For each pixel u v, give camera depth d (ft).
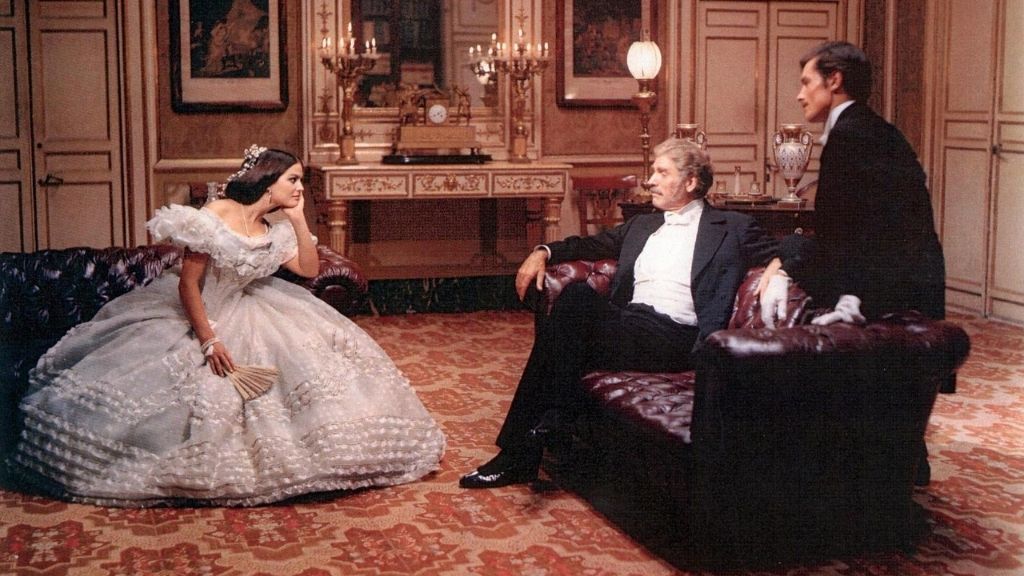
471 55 23.31
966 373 17.08
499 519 10.61
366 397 11.44
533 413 11.52
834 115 10.44
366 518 10.59
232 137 22.68
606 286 12.69
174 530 10.22
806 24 25.13
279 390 11.23
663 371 11.66
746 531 9.45
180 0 22.04
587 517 10.69
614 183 23.84
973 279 22.11
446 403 15.03
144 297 11.90
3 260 12.98
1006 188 21.07
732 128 25.03
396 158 21.89
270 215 22.89
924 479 11.69
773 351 8.90
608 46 24.14
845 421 9.42
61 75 21.83
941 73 22.65
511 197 22.58
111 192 22.31
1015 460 12.66
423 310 22.94
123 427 10.87
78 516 10.55
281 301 11.85
